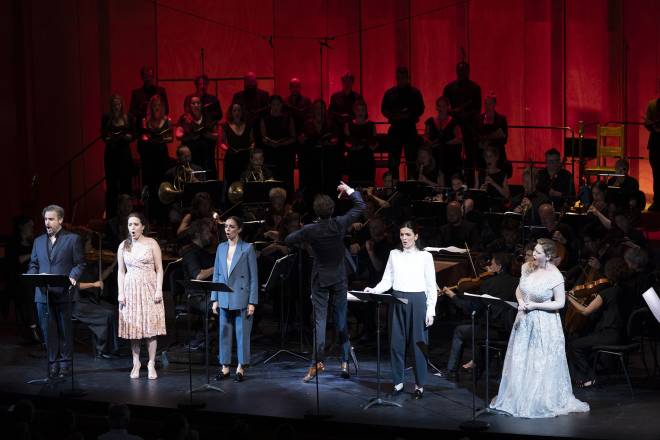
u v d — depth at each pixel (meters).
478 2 31.73
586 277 17.22
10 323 22.00
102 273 19.50
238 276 16.69
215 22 32.75
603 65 31.67
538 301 14.60
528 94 31.88
